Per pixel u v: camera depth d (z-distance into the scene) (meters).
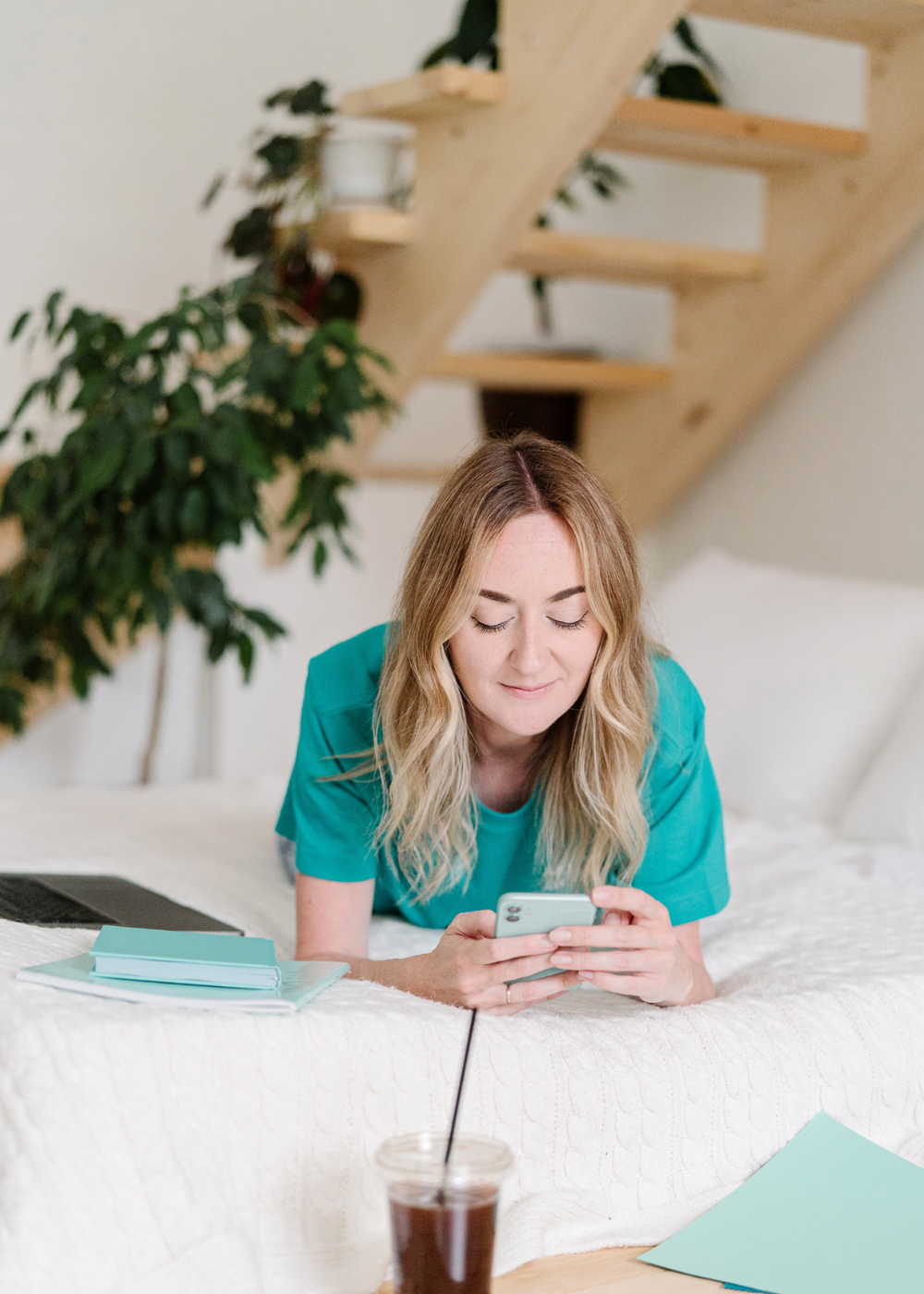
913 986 1.23
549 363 2.84
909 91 2.34
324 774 1.30
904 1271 0.95
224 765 3.08
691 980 1.15
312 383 2.21
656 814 1.31
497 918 1.06
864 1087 1.16
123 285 3.11
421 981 1.13
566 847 1.31
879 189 2.44
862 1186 1.06
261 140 3.22
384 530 3.20
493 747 1.28
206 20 3.13
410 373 2.60
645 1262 0.98
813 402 2.78
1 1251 0.88
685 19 2.72
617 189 3.32
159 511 2.26
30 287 3.01
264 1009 1.01
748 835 1.92
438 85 2.23
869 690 2.04
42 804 2.04
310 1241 0.98
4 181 2.97
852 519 2.69
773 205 2.66
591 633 1.15
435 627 1.15
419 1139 0.87
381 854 1.36
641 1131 1.07
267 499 2.93
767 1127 1.11
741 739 2.11
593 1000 1.26
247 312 2.32
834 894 1.58
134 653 3.06
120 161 3.07
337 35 3.29
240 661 2.48
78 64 3.01
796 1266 0.96
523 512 1.11
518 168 2.25
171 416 2.32
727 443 3.03
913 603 2.11
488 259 2.38
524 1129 1.05
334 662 1.36
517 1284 0.95
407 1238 0.83
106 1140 0.93
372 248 2.55
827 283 2.58
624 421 3.07
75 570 2.34
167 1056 0.96
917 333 2.51
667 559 3.24
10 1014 0.98
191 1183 0.94
